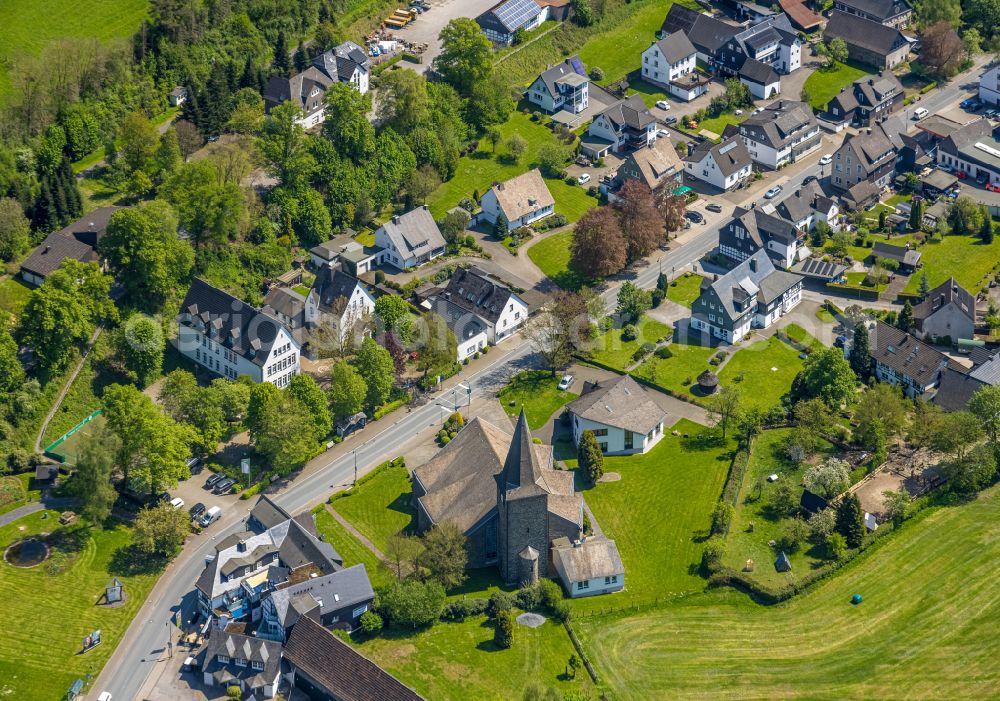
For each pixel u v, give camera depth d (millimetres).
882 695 189250
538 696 177375
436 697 184125
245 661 188375
